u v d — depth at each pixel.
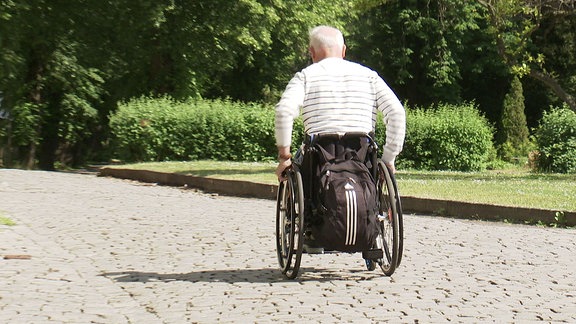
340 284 12.05
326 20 58.84
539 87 71.00
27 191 24.27
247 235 16.81
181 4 51.09
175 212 20.28
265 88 67.62
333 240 11.78
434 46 68.94
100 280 12.23
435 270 13.27
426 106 72.12
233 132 37.06
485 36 70.00
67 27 49.72
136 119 36.53
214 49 52.88
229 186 25.92
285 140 12.13
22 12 47.50
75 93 54.34
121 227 17.61
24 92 52.94
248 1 49.75
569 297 11.46
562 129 39.84
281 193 12.90
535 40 68.69
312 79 12.36
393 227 12.17
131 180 30.39
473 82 74.75
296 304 10.73
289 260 12.34
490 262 14.09
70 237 16.20
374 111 12.48
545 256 14.77
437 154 38.50
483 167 39.16
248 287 11.80
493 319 10.09
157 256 14.35
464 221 19.72
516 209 19.67
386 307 10.60
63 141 58.12
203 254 14.62
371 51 70.12
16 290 11.27
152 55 54.00
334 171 11.90
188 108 37.12
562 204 20.02
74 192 24.34
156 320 9.90
